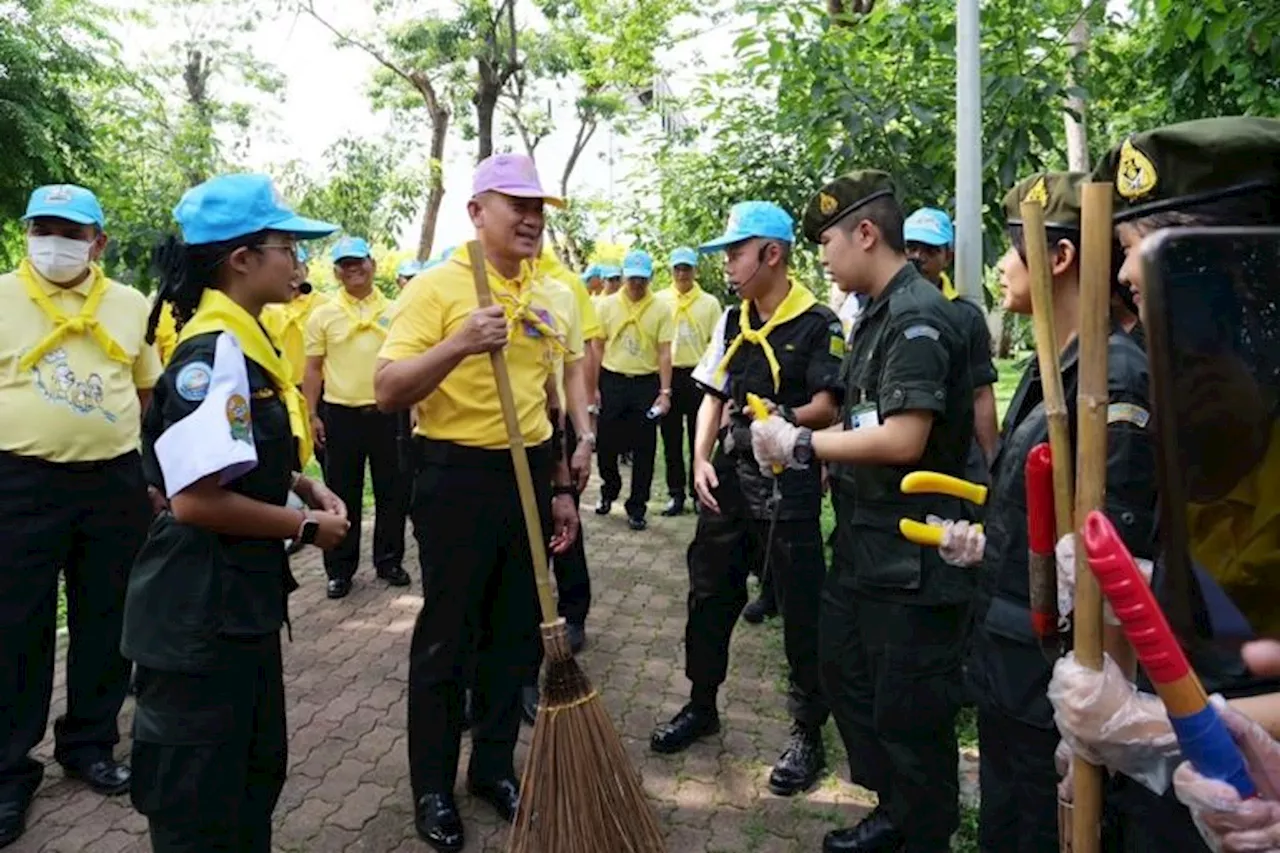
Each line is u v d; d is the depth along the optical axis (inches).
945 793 90.7
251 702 78.9
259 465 77.2
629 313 250.2
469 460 104.0
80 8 483.8
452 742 109.3
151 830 78.4
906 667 88.2
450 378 103.2
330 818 114.7
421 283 104.0
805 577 116.9
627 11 398.3
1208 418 36.6
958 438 87.4
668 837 110.0
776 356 118.5
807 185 194.1
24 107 434.3
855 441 84.3
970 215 124.6
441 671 107.5
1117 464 56.2
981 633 69.0
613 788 89.8
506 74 657.6
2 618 112.3
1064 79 163.2
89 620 120.9
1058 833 63.6
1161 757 43.6
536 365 109.2
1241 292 36.5
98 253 121.4
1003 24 157.0
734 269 120.6
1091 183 46.1
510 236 103.3
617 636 174.6
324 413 198.4
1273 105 148.2
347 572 197.0
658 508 279.4
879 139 165.2
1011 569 66.2
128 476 122.0
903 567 86.6
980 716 70.1
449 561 105.3
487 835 110.5
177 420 72.3
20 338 113.8
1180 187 47.0
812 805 116.4
